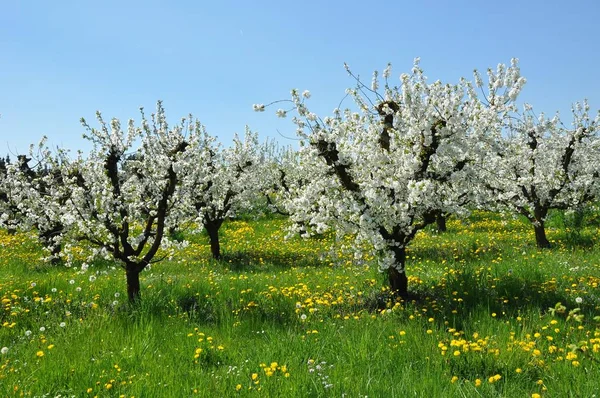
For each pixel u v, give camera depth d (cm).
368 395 470
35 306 884
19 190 1361
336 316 797
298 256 1587
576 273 1026
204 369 584
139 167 990
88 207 944
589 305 795
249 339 713
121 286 1064
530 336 635
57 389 517
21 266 1408
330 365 570
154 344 679
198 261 1505
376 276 1054
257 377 529
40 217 1193
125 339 696
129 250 961
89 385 522
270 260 1533
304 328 754
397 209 821
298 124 846
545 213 1509
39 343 689
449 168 901
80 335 712
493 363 544
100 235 995
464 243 1605
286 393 475
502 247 1497
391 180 820
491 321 716
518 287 921
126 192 998
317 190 895
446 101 843
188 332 736
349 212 863
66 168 981
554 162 1577
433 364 561
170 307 891
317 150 848
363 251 1416
